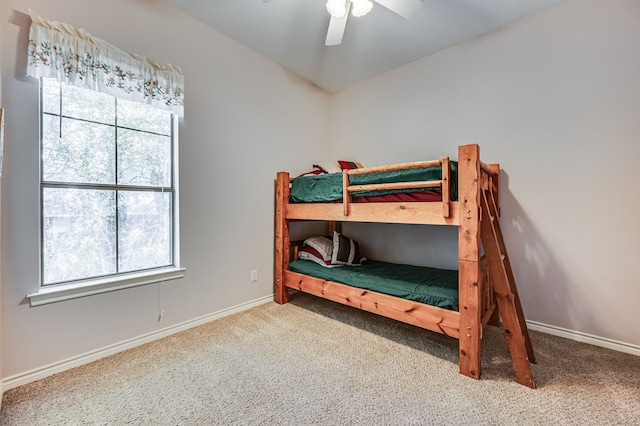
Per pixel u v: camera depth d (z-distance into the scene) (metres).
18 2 1.62
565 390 1.59
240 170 2.82
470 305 1.73
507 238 2.49
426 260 3.04
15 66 1.62
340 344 2.14
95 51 1.85
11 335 1.61
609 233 2.07
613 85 2.04
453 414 1.41
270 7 2.27
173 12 2.28
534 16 2.34
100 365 1.85
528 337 1.90
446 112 2.86
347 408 1.45
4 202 1.58
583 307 2.18
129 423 1.35
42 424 1.34
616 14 2.02
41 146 1.75
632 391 1.58
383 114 3.38
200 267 2.50
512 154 2.46
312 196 2.75
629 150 1.99
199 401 1.51
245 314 2.74
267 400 1.52
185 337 2.25
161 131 2.32
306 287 2.81
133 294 2.10
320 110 3.76
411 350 2.06
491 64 2.57
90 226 1.96
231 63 2.71
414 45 2.79
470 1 2.18
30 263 1.67
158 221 2.31
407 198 2.07
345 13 1.84
